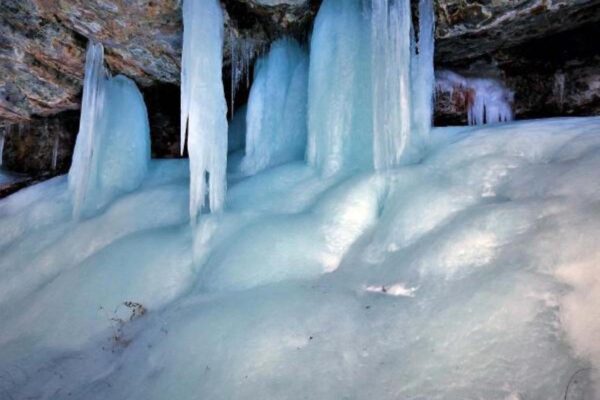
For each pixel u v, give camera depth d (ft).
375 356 8.32
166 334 10.94
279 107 20.29
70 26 18.62
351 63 15.81
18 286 17.06
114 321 13.19
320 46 16.43
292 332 9.27
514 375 6.83
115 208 19.33
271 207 15.80
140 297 13.82
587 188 9.48
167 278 14.21
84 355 12.16
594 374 6.30
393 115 14.44
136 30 18.39
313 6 17.53
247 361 8.75
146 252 15.46
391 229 12.07
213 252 14.30
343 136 15.88
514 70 22.08
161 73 22.49
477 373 7.11
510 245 9.29
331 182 15.66
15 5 17.21
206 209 17.80
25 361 12.31
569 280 7.80
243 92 25.41
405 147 14.85
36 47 20.04
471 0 15.89
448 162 13.61
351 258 12.25
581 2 16.03
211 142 16.05
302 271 12.19
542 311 7.52
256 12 17.79
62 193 23.31
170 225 17.76
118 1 16.28
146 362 10.38
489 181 12.10
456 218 11.03
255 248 13.06
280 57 20.25
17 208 24.40
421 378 7.44
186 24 15.76
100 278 14.82
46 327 13.71
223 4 17.04
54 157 30.25
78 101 25.49
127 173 22.24
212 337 9.84
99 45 19.98
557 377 6.53
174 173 23.70
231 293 11.89
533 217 9.59
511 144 13.09
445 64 22.12
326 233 13.10
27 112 27.25
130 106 22.89
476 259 9.52
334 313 9.71
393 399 7.25
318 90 16.52
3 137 30.76
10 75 22.56
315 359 8.50
